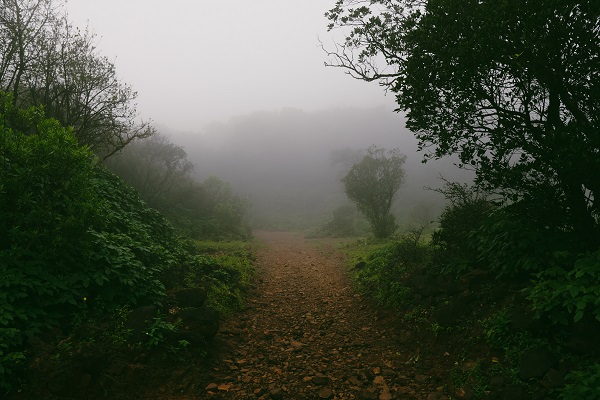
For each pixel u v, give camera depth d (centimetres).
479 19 469
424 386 464
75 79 1198
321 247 2262
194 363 503
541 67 484
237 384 482
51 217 503
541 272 469
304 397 451
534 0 432
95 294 535
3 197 482
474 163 566
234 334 656
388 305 764
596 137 421
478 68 500
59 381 372
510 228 577
